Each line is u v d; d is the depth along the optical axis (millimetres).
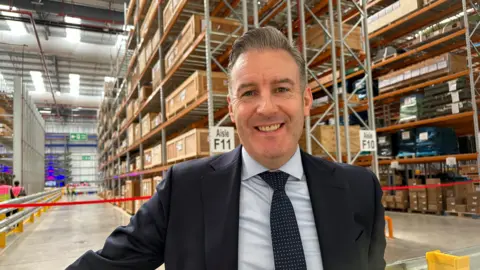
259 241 1007
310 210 1070
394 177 9953
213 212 1014
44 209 12992
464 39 8508
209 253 964
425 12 8492
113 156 18688
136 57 10734
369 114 6012
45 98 27297
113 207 14977
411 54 8977
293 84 1056
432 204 8172
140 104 10000
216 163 1128
